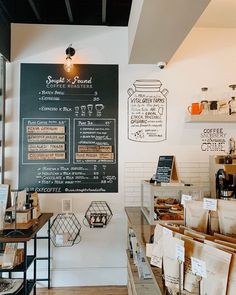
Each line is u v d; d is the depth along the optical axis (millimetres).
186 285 1047
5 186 2541
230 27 3367
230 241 1119
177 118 3348
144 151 3330
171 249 1122
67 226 3283
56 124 3305
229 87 3350
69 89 3328
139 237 1899
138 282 2217
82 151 3309
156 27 2314
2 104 3201
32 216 2656
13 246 2275
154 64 3344
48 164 3283
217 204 1368
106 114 3334
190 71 3365
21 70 3293
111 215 3301
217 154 3342
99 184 3307
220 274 899
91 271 3270
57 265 3256
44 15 3309
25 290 2205
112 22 3350
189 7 1998
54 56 3326
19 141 3264
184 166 3330
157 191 2590
